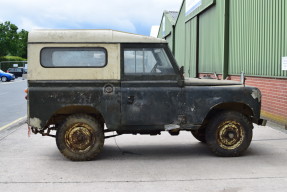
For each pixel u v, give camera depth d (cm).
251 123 682
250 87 679
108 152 731
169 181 540
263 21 1159
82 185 525
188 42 2492
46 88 650
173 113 662
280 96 1042
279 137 866
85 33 659
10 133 957
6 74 4512
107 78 654
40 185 527
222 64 1586
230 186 516
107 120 655
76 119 651
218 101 668
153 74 660
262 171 588
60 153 725
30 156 702
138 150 749
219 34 1694
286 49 998
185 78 704
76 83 652
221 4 1642
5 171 600
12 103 1842
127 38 661
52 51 653
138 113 658
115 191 499
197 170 597
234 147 678
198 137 805
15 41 10456
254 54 1241
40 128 651
